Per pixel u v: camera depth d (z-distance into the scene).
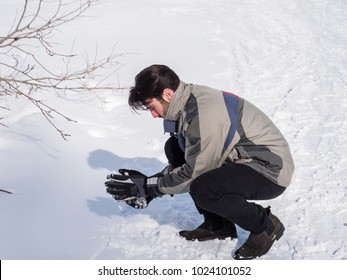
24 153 4.22
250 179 2.75
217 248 3.15
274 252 3.11
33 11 10.02
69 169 4.09
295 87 6.34
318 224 3.42
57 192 3.73
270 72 7.01
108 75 6.52
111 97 5.76
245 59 7.66
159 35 8.81
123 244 3.19
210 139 2.64
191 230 3.34
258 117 2.79
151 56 7.57
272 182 2.79
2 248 3.04
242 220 2.84
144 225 3.38
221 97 2.72
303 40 8.80
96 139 4.68
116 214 3.53
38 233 3.23
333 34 9.21
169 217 3.49
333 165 4.29
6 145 4.30
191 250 3.13
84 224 3.38
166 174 2.93
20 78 5.94
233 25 9.77
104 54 7.52
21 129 4.63
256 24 9.92
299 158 4.45
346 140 4.79
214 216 3.16
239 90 6.28
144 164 4.31
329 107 5.64
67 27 8.99
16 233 3.21
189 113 2.68
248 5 11.52
